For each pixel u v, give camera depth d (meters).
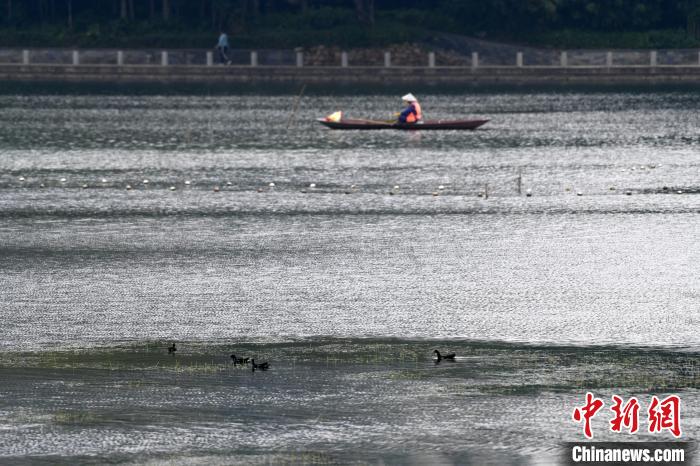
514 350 111.50
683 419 94.88
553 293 132.00
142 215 180.50
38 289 133.75
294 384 102.00
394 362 107.94
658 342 113.94
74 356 109.56
